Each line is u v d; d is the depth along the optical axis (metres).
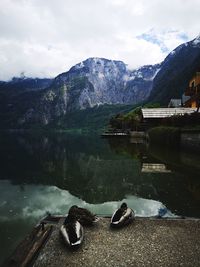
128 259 7.92
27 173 24.16
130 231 9.88
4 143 70.00
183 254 8.21
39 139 98.19
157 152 35.69
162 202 14.28
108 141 66.44
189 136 31.62
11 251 9.07
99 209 13.70
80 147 53.69
